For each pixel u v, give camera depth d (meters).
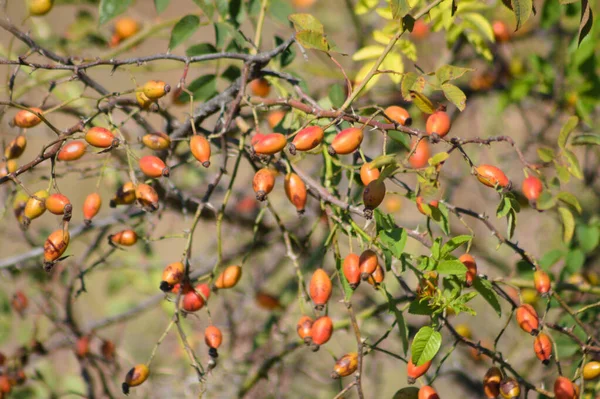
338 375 1.13
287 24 1.30
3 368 1.36
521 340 1.46
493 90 1.49
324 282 1.13
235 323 1.48
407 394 1.14
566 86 1.42
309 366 1.47
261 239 1.50
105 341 1.41
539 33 1.49
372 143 1.50
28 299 1.45
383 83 1.48
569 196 1.19
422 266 1.12
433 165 1.11
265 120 1.34
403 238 1.12
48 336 1.41
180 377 1.43
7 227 1.49
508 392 1.13
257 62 1.16
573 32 1.46
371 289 1.53
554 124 1.50
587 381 1.24
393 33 1.26
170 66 1.42
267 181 1.12
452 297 1.12
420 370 1.12
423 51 1.48
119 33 1.41
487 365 1.50
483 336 1.52
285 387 1.43
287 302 1.48
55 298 1.43
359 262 1.11
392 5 1.11
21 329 1.46
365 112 1.20
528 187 1.17
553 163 1.22
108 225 1.39
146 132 1.30
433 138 1.11
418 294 1.13
